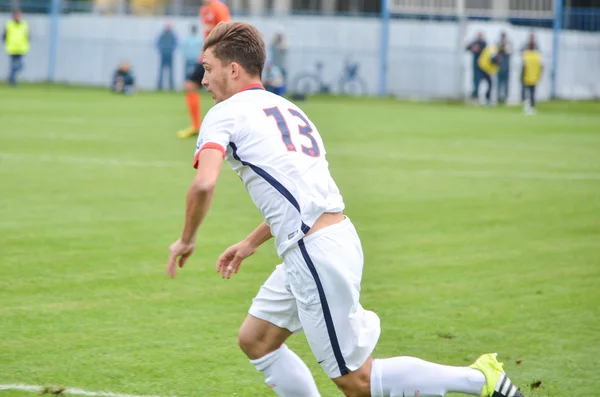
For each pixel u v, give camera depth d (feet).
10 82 308.40
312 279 35.09
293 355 38.45
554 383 46.32
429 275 68.44
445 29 305.53
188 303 59.82
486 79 289.33
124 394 43.55
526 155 148.97
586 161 142.41
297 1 337.31
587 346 52.47
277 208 35.47
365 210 94.53
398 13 312.29
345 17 311.47
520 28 307.99
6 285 62.64
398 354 50.72
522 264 72.43
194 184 34.35
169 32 310.86
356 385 35.65
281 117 36.50
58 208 90.84
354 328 35.32
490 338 53.78
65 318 55.67
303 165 35.78
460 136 179.83
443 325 56.18
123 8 328.70
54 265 68.44
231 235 81.00
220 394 44.09
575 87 321.93
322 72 313.12
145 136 160.04
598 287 65.82
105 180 109.29
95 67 328.29
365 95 311.88
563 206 99.71
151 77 324.19
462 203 99.96
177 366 47.85
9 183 104.94
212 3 146.41
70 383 44.80
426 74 307.99
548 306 60.70
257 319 37.68
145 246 75.46
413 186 111.45
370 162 133.69
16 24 300.40
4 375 45.57
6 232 79.00
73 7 334.44
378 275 68.28
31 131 162.81
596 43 323.16
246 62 37.17
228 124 35.63
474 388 36.19
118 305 58.85
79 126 175.01
